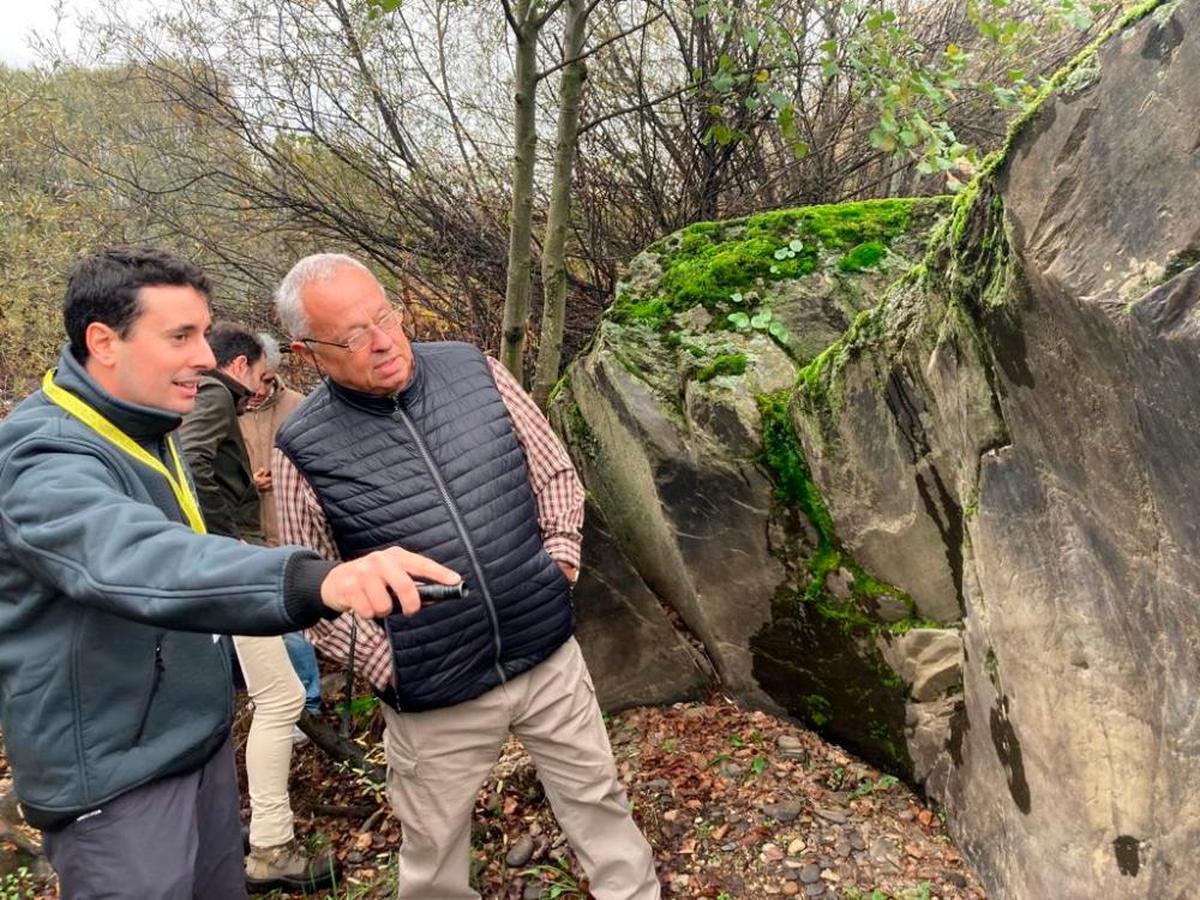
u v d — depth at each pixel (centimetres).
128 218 567
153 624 125
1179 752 152
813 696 282
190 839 171
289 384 494
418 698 201
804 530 269
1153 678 156
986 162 187
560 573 214
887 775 264
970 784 224
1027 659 187
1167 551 146
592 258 456
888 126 302
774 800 258
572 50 313
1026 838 196
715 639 303
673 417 291
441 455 201
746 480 277
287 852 262
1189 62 128
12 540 138
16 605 150
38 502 135
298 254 514
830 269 313
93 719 156
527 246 331
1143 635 156
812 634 275
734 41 408
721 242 336
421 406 203
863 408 237
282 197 469
